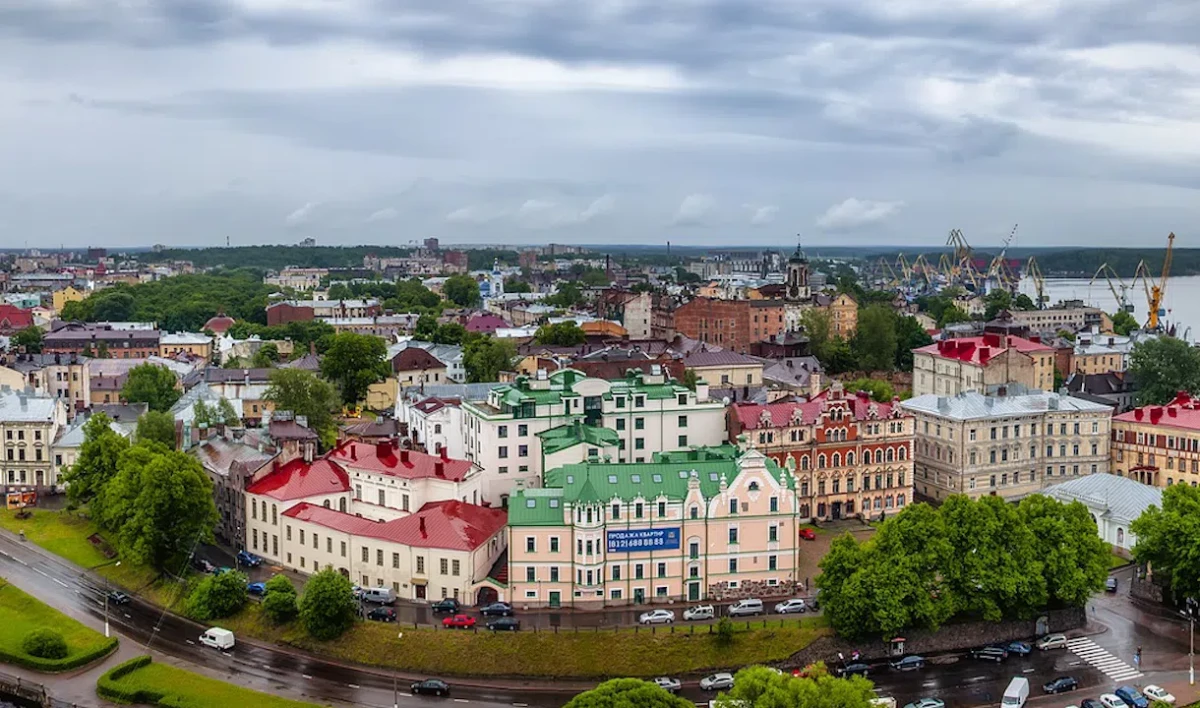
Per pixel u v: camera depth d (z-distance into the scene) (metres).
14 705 161.62
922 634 175.38
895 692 161.50
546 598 184.88
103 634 180.12
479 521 193.88
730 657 168.62
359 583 193.62
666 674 166.25
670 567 186.88
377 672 168.38
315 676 167.00
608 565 184.88
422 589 187.62
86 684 164.50
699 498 186.75
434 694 161.38
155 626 184.88
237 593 186.62
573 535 183.25
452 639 171.25
